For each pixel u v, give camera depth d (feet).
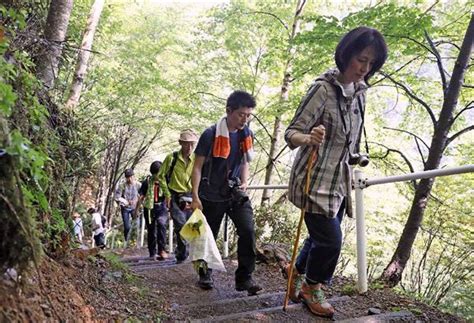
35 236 5.04
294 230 20.08
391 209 28.91
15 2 9.55
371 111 31.73
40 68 11.15
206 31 36.04
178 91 35.29
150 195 19.13
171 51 38.06
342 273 15.12
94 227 27.12
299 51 28.78
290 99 31.86
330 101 8.09
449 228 18.10
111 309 7.61
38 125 7.51
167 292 11.18
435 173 9.04
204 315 9.46
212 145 10.47
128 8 38.19
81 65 21.67
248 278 10.76
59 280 6.90
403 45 23.84
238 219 10.64
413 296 12.10
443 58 21.86
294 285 9.82
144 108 35.14
